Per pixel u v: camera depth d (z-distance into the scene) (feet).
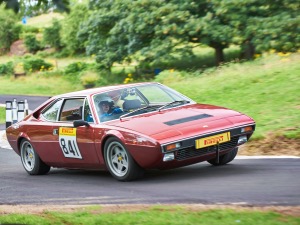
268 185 25.95
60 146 34.22
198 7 133.08
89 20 155.12
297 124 41.06
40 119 36.40
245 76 69.62
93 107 32.09
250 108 52.08
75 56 247.09
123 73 155.12
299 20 116.57
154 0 133.28
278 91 56.44
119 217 20.97
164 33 129.80
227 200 23.31
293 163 31.68
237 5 122.83
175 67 155.02
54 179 34.76
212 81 72.90
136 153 28.81
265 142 38.70
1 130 70.23
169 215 20.65
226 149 29.96
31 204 27.04
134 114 31.53
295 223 18.20
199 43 144.87
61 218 21.90
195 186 27.30
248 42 129.80
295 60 73.00
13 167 41.42
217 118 30.32
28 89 156.25
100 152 31.14
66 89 155.53
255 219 19.08
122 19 142.61
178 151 28.30
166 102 32.91
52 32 263.49
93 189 29.40
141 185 28.96
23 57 258.98
